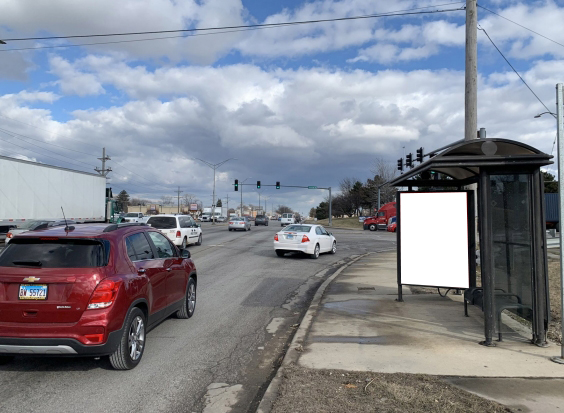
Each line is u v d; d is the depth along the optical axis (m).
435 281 8.33
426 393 4.53
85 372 5.44
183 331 7.38
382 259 18.78
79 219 29.61
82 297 4.96
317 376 5.06
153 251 6.73
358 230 55.88
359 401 4.37
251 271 14.88
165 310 6.79
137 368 5.60
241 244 25.91
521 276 6.36
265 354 6.27
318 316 8.11
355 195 94.81
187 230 22.83
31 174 24.48
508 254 6.46
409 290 10.85
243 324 7.92
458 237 8.27
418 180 8.72
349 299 9.73
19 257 5.22
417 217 8.48
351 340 6.52
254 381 5.24
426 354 5.82
